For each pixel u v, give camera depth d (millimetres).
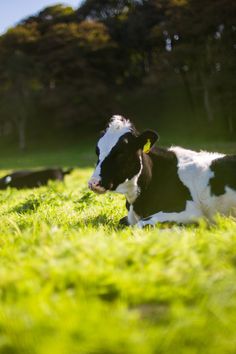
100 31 65688
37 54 66812
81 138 64875
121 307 3107
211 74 51188
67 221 7141
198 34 52250
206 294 3355
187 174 6711
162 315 3117
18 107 61375
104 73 67000
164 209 6719
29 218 7461
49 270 3600
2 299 3398
